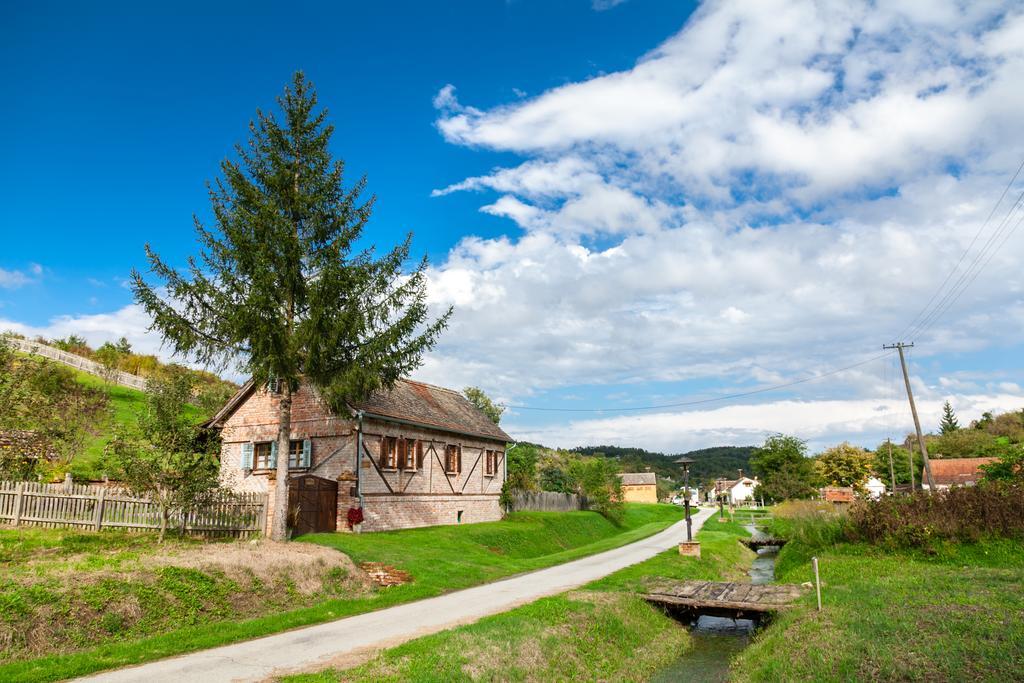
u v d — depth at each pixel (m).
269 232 19.48
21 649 10.02
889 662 9.60
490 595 17.11
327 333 20.08
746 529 52.81
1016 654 9.33
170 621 12.32
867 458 83.31
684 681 12.75
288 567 15.98
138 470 17.31
